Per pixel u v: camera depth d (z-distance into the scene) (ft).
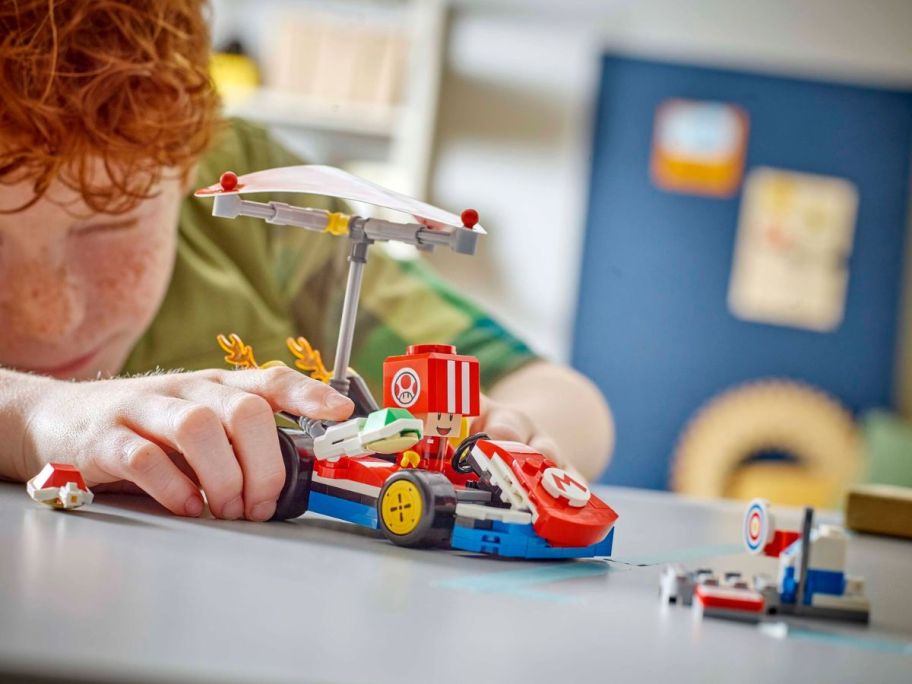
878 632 1.44
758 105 13.23
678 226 13.19
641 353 13.17
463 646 1.04
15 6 2.39
